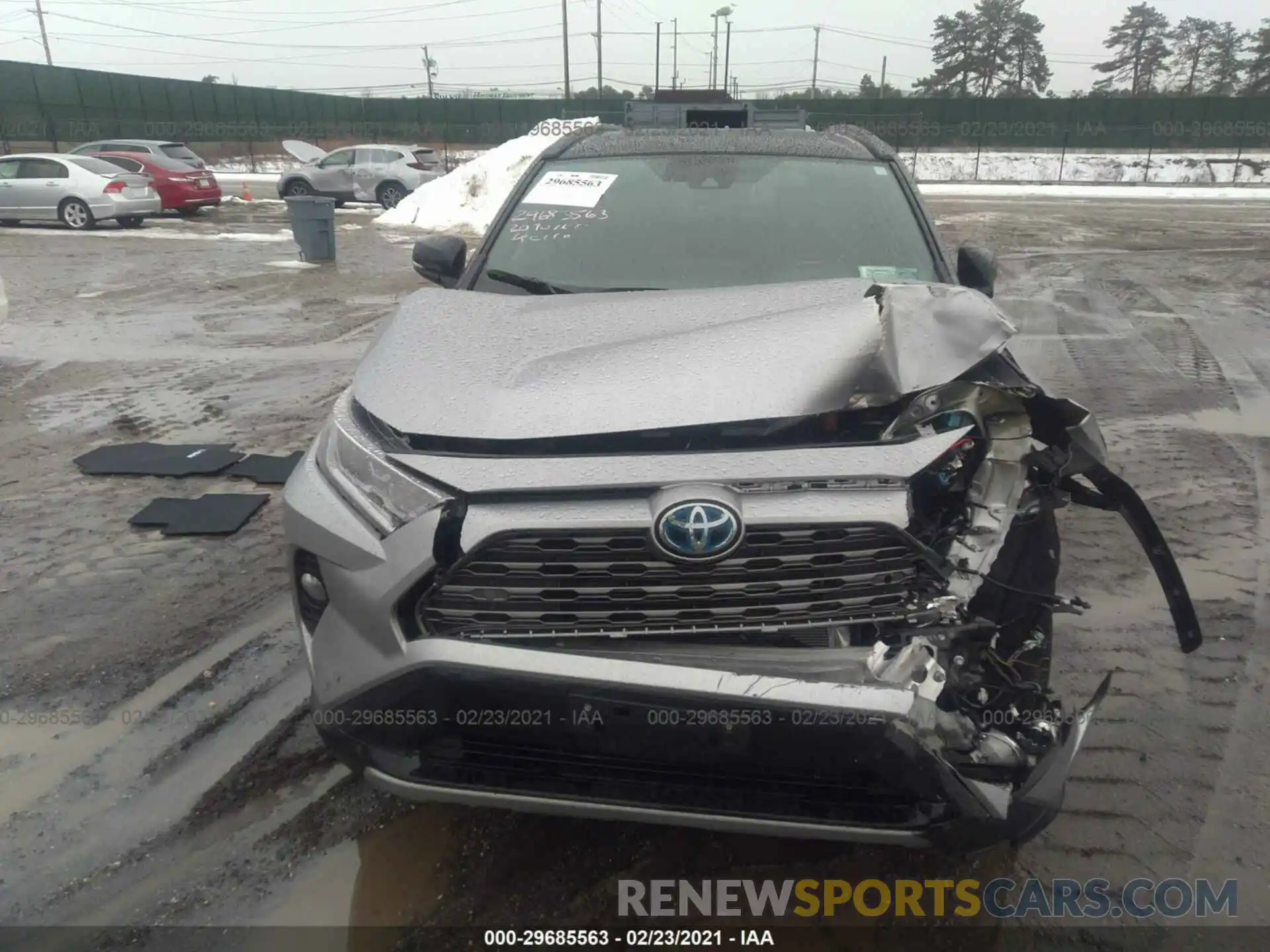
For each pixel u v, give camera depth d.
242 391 7.25
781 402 2.14
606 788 2.15
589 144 4.08
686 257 3.38
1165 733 3.10
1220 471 5.40
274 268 13.73
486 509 2.07
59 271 13.21
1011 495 2.28
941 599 2.15
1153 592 4.02
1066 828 2.70
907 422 2.18
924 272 3.33
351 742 2.26
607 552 2.05
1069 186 33.97
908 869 2.57
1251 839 2.65
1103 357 8.15
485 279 3.39
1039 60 71.94
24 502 5.03
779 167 3.81
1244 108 41.16
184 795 2.86
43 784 2.90
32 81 36.47
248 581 4.18
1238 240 17.38
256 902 2.47
